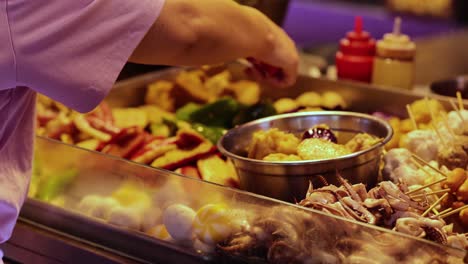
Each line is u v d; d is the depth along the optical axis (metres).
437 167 1.58
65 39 1.33
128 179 1.52
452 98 1.80
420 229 1.34
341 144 1.63
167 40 1.40
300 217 1.35
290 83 1.78
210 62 1.50
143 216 1.50
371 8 3.89
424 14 3.68
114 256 1.51
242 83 2.04
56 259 1.58
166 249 1.47
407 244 1.29
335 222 1.32
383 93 1.90
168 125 1.90
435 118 1.72
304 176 1.48
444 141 1.63
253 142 1.58
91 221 1.55
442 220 1.38
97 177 1.56
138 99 2.07
